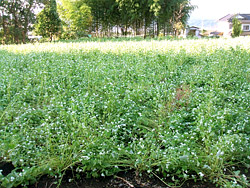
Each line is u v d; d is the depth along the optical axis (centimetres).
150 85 620
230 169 338
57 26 3353
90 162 316
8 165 351
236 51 990
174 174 321
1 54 1245
